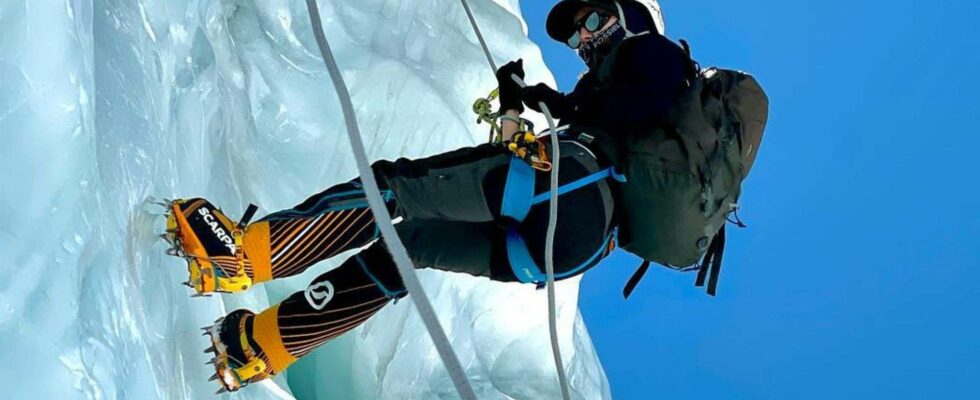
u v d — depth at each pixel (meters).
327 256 1.90
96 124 1.51
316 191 3.18
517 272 1.93
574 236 1.87
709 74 2.05
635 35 2.00
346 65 3.28
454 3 3.93
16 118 1.15
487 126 3.81
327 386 3.18
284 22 3.21
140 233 1.67
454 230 1.97
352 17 3.38
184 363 1.87
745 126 2.01
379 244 1.96
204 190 2.40
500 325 3.76
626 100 1.88
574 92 1.97
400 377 3.24
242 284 1.83
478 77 3.85
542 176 1.85
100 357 1.14
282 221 1.83
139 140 1.68
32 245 1.11
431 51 3.75
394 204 1.86
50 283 1.11
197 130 2.28
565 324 3.95
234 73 2.92
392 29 3.49
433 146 3.44
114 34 1.71
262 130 3.08
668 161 1.88
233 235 1.79
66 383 1.06
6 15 1.16
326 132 3.18
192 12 2.34
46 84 1.19
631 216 1.94
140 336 1.35
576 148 1.88
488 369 3.71
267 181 3.08
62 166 1.18
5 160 1.12
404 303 3.25
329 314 1.91
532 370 3.82
